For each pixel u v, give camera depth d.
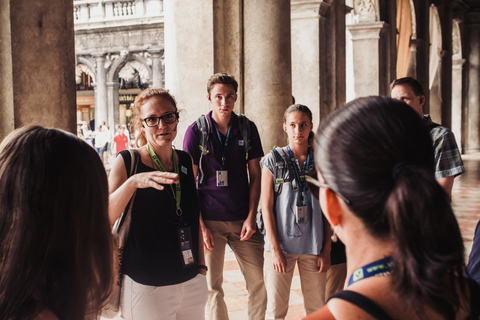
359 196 0.91
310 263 3.28
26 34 3.50
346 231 0.98
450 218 0.90
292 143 3.26
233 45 6.27
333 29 9.88
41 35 3.57
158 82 31.78
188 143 3.53
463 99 26.64
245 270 3.61
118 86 33.56
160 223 2.40
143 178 2.22
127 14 32.00
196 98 6.02
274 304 3.33
